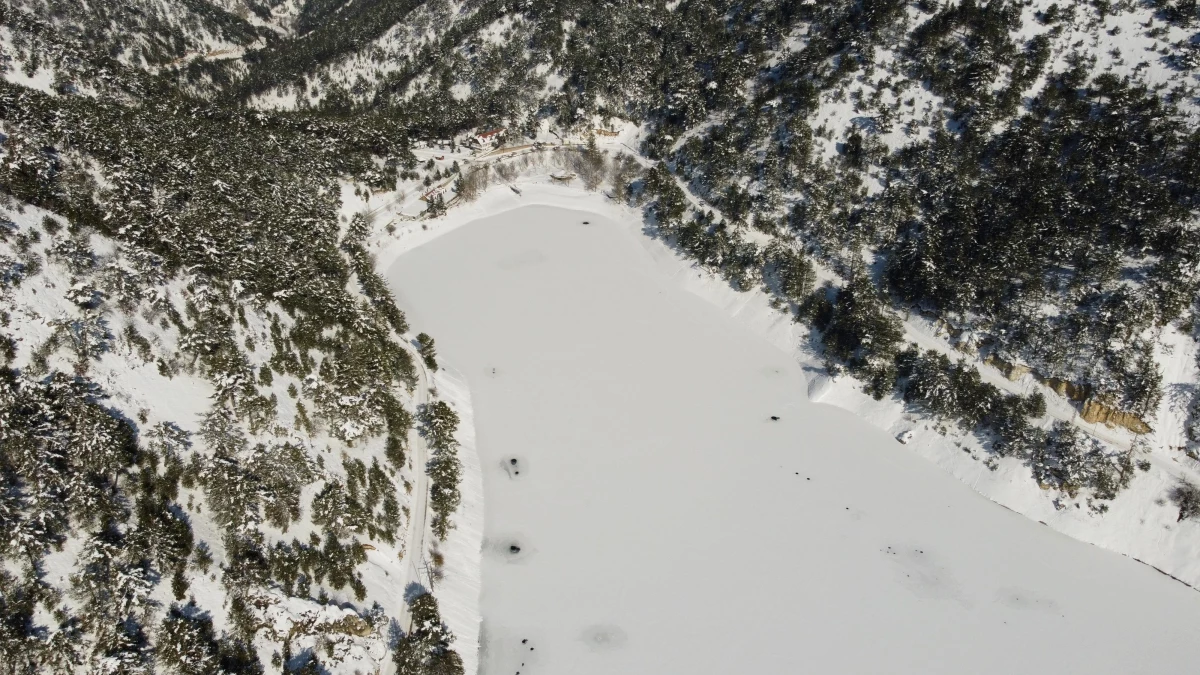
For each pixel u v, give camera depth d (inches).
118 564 2536.9
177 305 3599.9
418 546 3284.9
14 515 2534.5
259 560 2815.0
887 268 4982.8
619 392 4478.3
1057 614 3216.0
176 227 3983.8
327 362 3964.1
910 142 5654.5
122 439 2874.0
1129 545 3521.2
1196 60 5211.6
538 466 3912.4
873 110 5925.2
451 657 2755.9
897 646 3068.4
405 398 4116.6
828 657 3016.7
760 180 5851.4
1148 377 3772.1
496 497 3710.6
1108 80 5378.9
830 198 5536.4
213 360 3484.3
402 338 4734.3
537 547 3449.8
